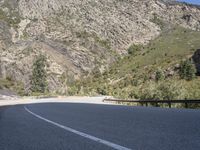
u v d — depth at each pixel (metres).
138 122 11.41
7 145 6.83
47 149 6.14
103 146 6.09
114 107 28.23
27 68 197.00
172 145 6.06
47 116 15.89
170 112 18.72
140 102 44.22
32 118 14.74
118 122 11.62
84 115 16.41
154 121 11.71
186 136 7.31
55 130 9.34
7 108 28.02
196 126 9.55
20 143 7.07
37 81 180.25
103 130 9.01
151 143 6.38
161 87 57.97
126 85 184.38
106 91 150.00
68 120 12.99
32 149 6.22
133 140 6.85
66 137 7.70
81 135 7.95
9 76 187.25
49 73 199.00
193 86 68.12
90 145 6.30
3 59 195.50
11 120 13.80
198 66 151.50
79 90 157.25
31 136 8.20
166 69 168.62
